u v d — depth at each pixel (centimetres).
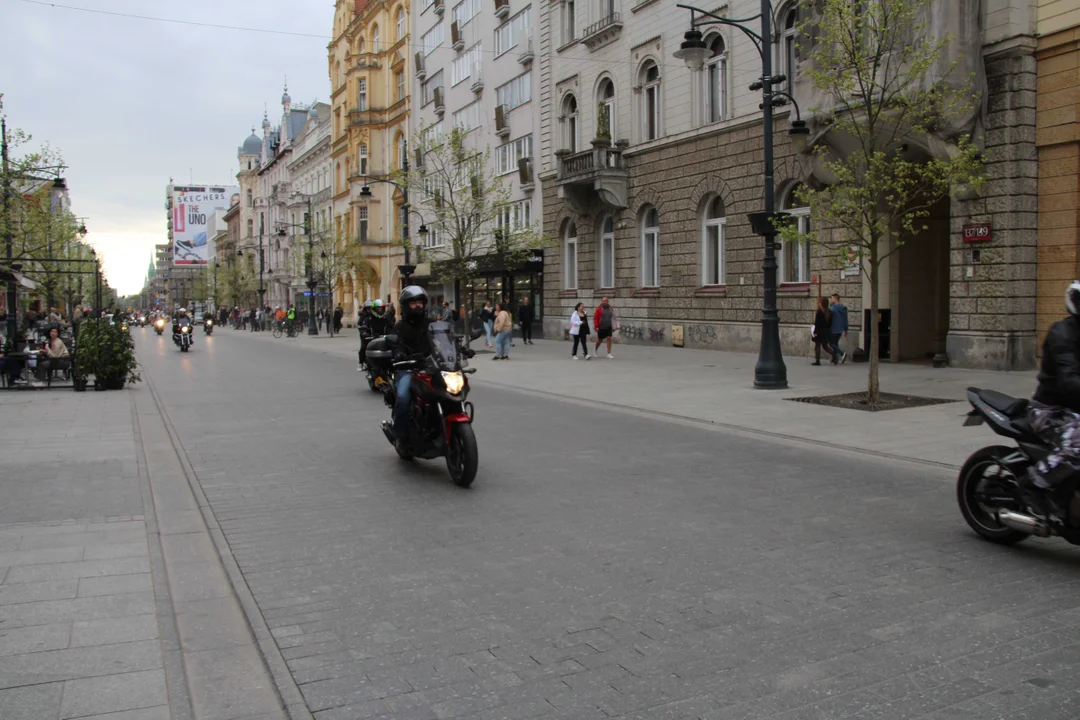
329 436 1123
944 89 1405
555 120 3416
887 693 367
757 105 2314
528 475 850
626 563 556
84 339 1748
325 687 381
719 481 814
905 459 915
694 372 1911
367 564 564
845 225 1334
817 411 1262
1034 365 1695
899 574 528
